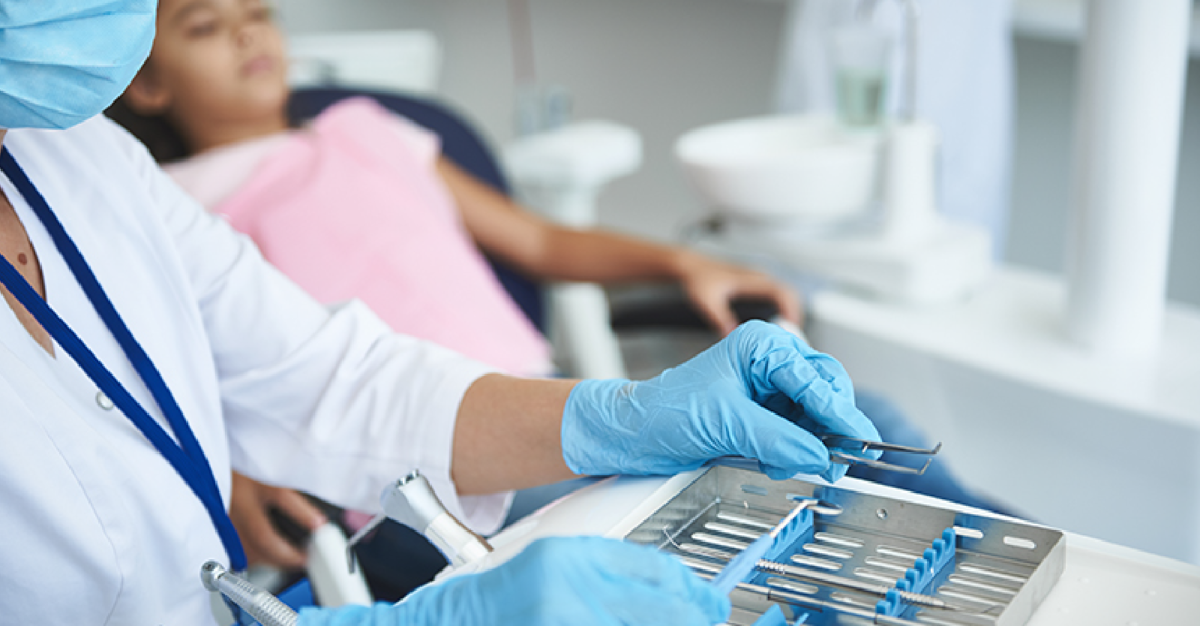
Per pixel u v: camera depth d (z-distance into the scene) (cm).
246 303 89
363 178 166
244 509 120
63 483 71
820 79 169
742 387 68
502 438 79
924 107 160
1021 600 51
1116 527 118
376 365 88
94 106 71
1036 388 117
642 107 296
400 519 64
